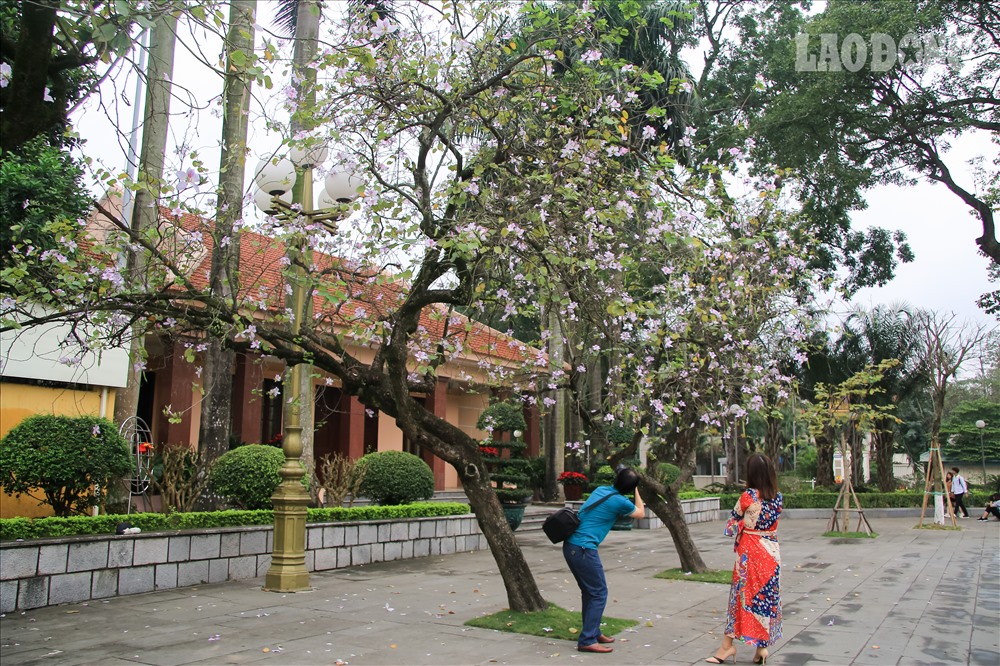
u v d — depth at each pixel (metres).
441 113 7.13
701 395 9.55
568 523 5.93
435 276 7.21
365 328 7.63
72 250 6.21
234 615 7.01
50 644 5.85
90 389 11.39
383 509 11.58
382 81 7.49
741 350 9.83
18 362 10.35
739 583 5.64
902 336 21.56
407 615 7.13
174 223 6.38
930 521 20.48
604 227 7.55
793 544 14.70
